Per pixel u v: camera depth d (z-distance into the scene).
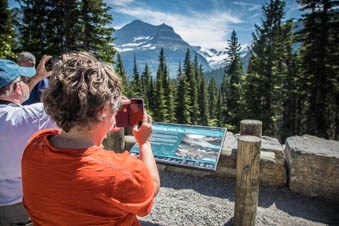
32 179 1.04
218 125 41.00
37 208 1.05
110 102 1.07
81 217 0.98
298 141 4.68
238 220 3.16
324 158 4.05
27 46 16.22
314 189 4.18
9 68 1.83
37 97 3.50
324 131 16.58
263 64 20.31
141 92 43.78
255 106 20.30
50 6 16.69
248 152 2.99
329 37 15.90
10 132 1.71
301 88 18.22
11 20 16.83
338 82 16.03
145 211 1.07
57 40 17.08
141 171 1.07
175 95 47.62
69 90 0.99
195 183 4.64
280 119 25.33
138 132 1.46
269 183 4.51
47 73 2.71
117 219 1.04
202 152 3.72
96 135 1.09
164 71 49.50
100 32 18.16
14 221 1.88
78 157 1.00
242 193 3.09
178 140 4.00
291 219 3.58
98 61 1.14
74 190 0.96
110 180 0.97
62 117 1.01
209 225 3.31
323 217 3.70
